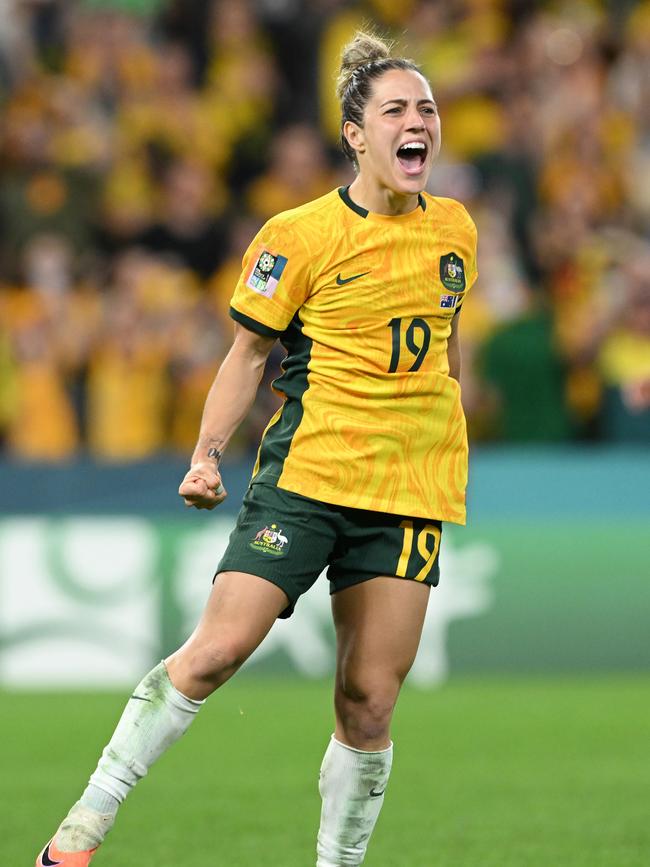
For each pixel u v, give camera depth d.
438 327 13.58
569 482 33.41
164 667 13.05
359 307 13.28
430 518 13.52
